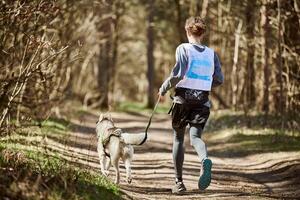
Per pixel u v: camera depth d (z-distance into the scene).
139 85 61.44
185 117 7.99
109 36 35.50
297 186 9.55
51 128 15.04
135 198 7.70
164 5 36.25
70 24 20.80
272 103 19.94
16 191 6.02
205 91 8.01
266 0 16.61
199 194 8.40
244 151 13.88
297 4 15.82
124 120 25.58
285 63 16.45
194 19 8.12
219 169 11.36
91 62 35.16
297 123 16.00
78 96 33.91
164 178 9.82
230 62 27.98
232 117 20.38
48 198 6.14
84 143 13.81
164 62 53.81
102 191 7.14
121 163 11.22
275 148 13.64
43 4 9.21
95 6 22.73
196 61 7.90
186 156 13.18
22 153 7.96
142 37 47.41
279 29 15.54
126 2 39.47
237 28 23.66
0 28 9.14
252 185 9.70
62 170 7.24
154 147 14.63
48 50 10.85
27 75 8.62
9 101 8.59
